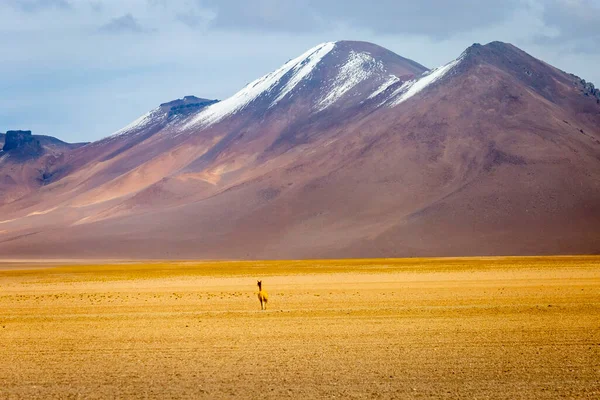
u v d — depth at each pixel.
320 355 62.62
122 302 114.56
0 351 68.00
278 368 58.12
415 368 57.28
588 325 76.12
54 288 156.12
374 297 112.69
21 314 98.88
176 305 106.94
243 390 52.16
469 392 50.62
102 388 53.44
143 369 58.94
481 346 65.19
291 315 89.00
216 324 82.12
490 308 92.44
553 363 58.28
